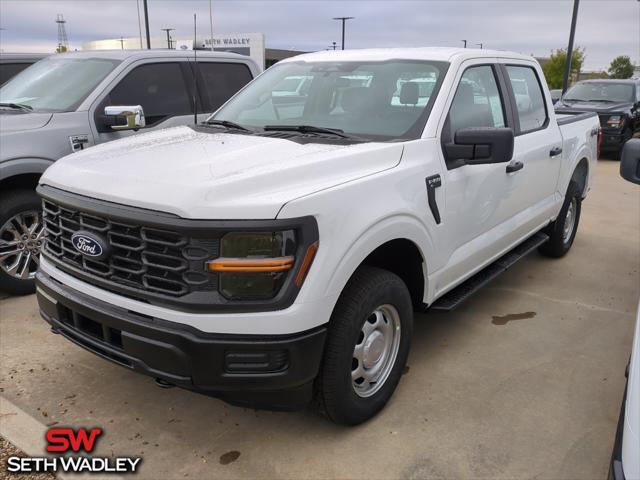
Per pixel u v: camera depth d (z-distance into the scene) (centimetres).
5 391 333
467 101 370
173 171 262
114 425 306
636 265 582
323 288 250
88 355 376
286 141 316
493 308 468
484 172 373
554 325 437
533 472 275
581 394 342
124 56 540
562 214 560
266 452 287
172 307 246
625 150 301
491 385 350
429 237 321
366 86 366
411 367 370
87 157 308
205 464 278
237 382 248
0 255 450
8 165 435
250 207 237
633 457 156
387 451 288
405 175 303
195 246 238
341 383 278
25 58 796
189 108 579
